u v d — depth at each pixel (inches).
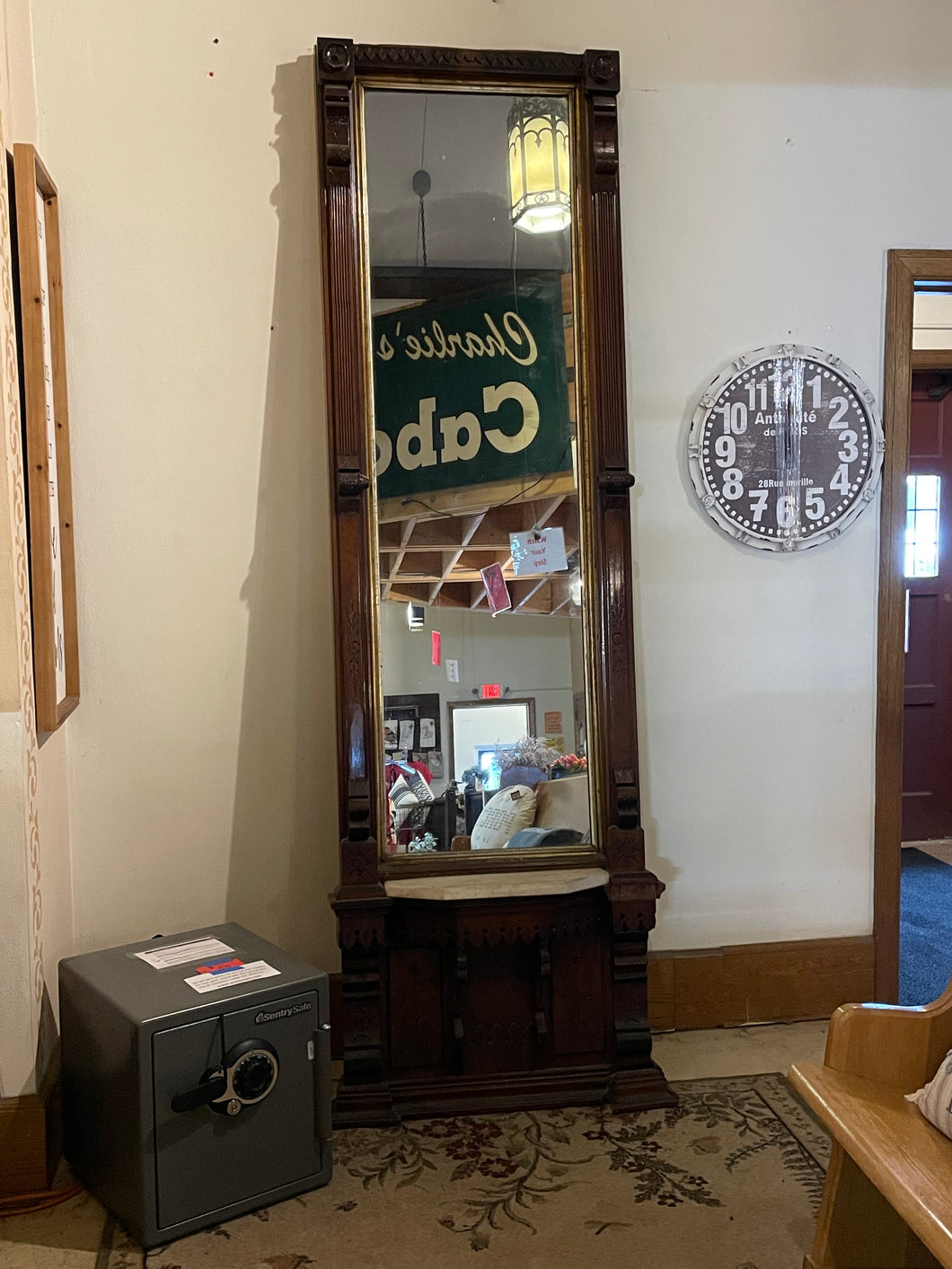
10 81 93.3
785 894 120.3
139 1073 79.9
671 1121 98.7
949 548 197.5
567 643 106.0
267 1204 86.5
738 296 115.4
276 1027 86.2
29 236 91.4
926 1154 61.6
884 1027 71.2
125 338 106.1
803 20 114.7
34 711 91.5
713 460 115.3
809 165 115.6
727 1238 81.4
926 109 117.3
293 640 110.3
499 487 105.7
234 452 108.5
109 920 109.0
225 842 110.6
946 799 200.8
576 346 106.3
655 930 118.6
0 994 87.6
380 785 102.9
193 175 106.2
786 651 119.0
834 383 116.8
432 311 104.7
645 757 117.1
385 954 100.9
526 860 103.7
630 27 112.0
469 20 109.6
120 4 104.2
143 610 107.8
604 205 104.7
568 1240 81.4
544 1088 102.0
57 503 101.0
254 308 107.9
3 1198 87.7
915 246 118.0
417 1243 81.4
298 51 106.9
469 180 105.2
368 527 102.7
